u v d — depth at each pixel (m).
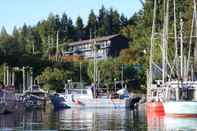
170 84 72.31
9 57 143.62
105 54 188.62
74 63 147.50
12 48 167.12
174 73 80.44
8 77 130.38
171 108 67.81
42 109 99.06
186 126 56.12
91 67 136.38
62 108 102.25
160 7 123.00
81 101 103.12
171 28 100.44
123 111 89.81
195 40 90.94
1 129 53.41
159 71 95.75
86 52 192.75
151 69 87.94
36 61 145.25
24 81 127.25
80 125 58.00
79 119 68.44
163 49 80.88
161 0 122.94
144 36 139.88
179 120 64.06
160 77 95.62
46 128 54.41
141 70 132.25
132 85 133.88
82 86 112.38
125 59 145.12
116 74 133.38
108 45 189.62
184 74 78.88
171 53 95.19
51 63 147.00
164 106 69.38
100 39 192.75
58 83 132.50
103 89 119.06
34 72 143.25
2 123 61.28
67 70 140.38
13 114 80.62
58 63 147.12
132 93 124.88
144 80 131.00
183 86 70.44
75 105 103.12
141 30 144.25
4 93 84.88
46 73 133.38
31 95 107.69
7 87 100.00
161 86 80.38
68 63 147.38
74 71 142.38
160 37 95.62
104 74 133.00
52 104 106.50
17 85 135.75
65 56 176.88
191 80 79.06
